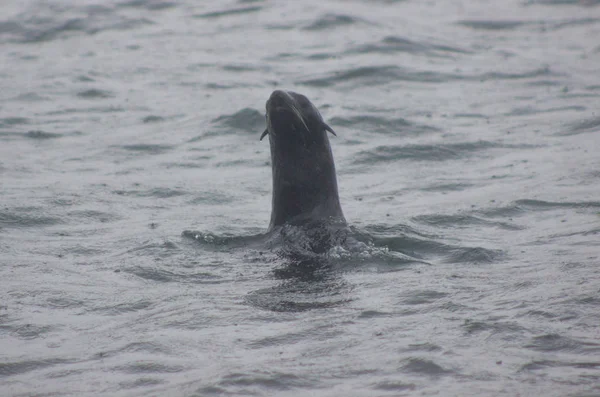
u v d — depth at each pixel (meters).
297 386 20.34
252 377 20.78
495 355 21.62
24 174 48.22
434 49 83.38
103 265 31.95
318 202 35.09
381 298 26.80
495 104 63.50
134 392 20.53
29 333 24.77
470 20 98.31
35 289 28.88
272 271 30.52
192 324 24.97
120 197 43.59
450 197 42.38
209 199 43.47
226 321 25.09
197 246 34.25
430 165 49.44
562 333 22.83
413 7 106.12
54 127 59.94
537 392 19.45
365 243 33.44
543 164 47.59
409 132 56.41
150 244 34.62
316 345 22.89
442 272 29.86
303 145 34.88
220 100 66.50
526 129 56.00
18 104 66.69
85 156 52.72
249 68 77.56
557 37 89.88
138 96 69.06
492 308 25.25
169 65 79.88
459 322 24.09
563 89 67.56
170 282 29.58
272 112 33.53
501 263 30.91
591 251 31.69
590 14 100.62
